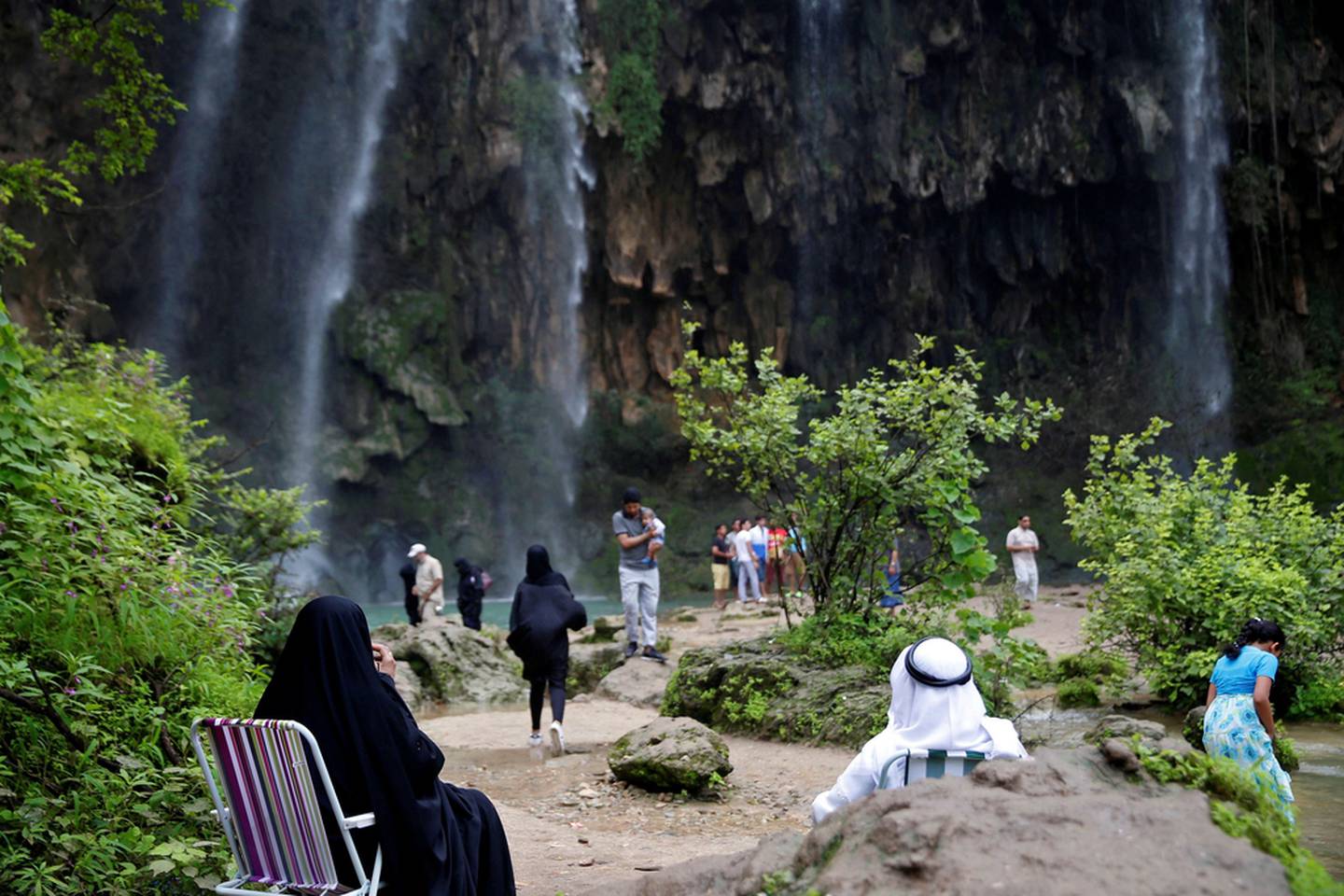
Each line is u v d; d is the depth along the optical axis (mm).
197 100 38344
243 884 3311
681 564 40156
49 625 5035
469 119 42281
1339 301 44875
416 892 3268
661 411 45250
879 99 42281
